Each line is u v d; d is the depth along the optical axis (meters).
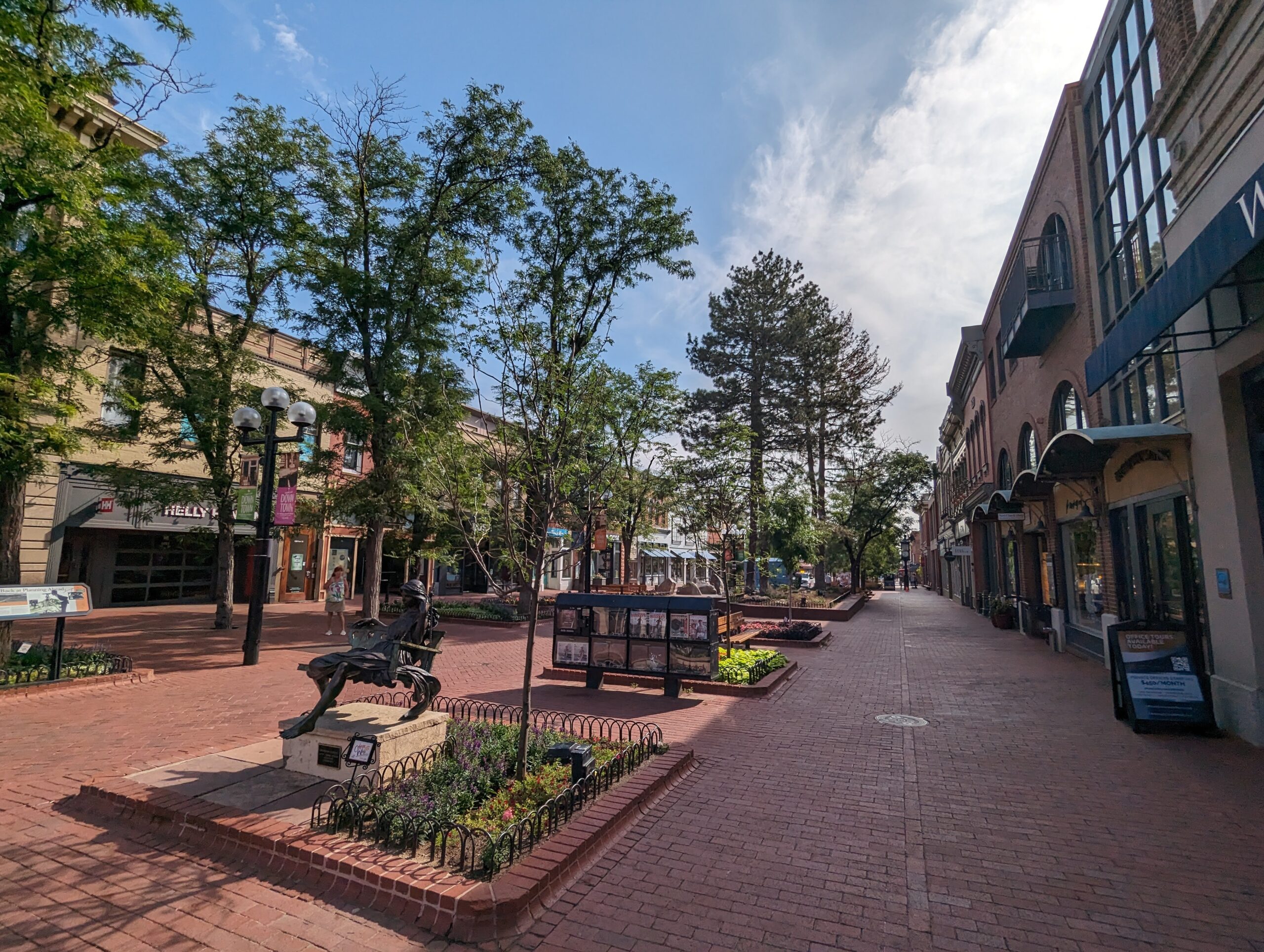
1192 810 5.19
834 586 42.81
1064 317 14.02
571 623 10.15
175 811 4.47
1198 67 7.54
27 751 6.09
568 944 3.31
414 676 5.49
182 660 11.26
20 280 8.34
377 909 3.56
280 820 4.35
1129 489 10.38
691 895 3.83
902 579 67.00
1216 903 3.79
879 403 33.53
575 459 5.59
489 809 4.53
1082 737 7.34
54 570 17.31
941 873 4.14
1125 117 11.17
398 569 29.08
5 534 8.95
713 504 13.71
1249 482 7.29
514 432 5.68
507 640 15.88
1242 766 6.25
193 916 3.47
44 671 8.71
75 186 7.17
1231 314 7.23
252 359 16.05
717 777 5.95
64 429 8.36
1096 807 5.26
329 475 16.58
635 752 5.80
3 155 6.71
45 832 4.40
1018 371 18.31
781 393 31.92
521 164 17.20
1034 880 4.06
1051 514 15.19
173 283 9.03
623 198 18.69
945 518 41.53
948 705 9.02
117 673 9.30
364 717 5.57
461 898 3.41
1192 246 6.05
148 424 14.94
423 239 16.59
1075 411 13.84
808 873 4.12
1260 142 6.54
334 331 15.93
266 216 14.95
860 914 3.65
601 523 15.68
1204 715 7.27
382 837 4.14
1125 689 7.76
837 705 8.97
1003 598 20.09
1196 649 8.32
